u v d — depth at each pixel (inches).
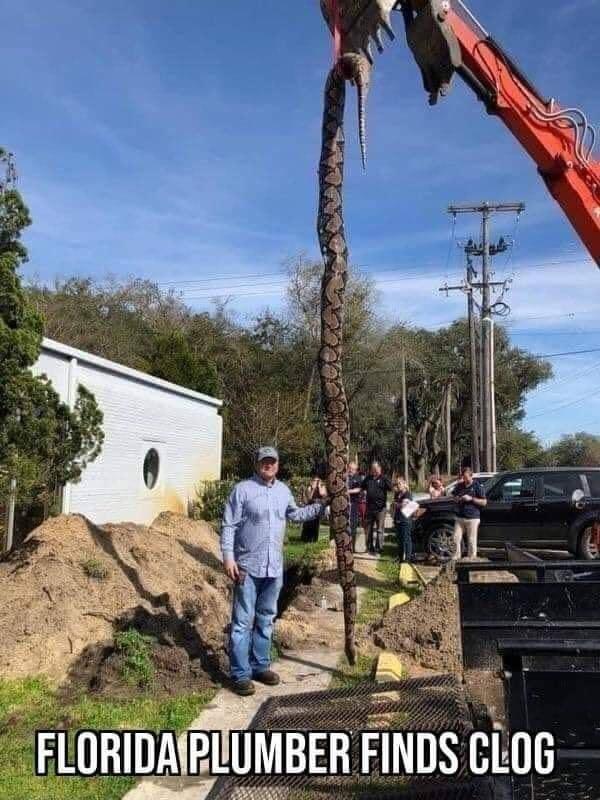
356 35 199.2
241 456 1191.6
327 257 213.3
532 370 2174.0
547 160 246.8
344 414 218.7
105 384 530.0
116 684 224.5
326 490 244.8
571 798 109.4
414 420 2118.6
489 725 151.8
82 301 1550.2
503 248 1197.7
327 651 270.4
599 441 2568.9
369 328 1576.0
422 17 217.9
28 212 293.3
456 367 2073.1
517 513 554.6
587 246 247.9
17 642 243.6
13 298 284.4
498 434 2176.4
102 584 300.7
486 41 242.7
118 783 165.3
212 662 246.5
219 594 365.7
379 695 184.4
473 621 187.6
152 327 1565.0
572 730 110.7
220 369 1487.5
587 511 534.0
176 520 512.1
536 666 132.8
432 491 676.7
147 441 605.9
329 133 212.8
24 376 284.0
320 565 494.0
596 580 190.2
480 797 119.4
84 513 490.0
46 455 305.0
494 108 246.5
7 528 391.5
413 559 577.3
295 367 1528.1
